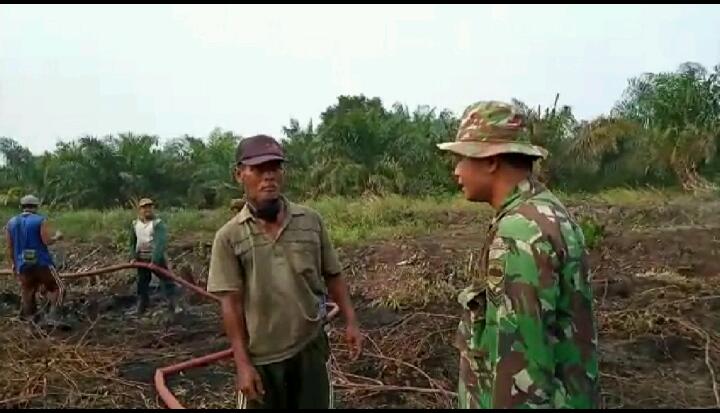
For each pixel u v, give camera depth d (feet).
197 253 42.75
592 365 7.66
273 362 10.97
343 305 12.21
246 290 10.99
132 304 31.78
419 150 74.69
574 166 66.08
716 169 61.77
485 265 8.16
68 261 42.24
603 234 37.37
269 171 10.78
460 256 35.78
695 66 68.64
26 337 23.54
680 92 65.98
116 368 21.26
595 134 65.67
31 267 27.20
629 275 30.19
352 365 19.72
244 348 10.88
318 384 11.37
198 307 30.78
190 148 95.50
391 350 20.59
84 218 57.52
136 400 18.34
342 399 17.22
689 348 20.51
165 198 86.28
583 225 36.04
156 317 28.91
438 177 71.97
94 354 21.91
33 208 27.55
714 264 32.07
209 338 25.14
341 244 42.14
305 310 11.12
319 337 11.37
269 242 10.93
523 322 7.27
